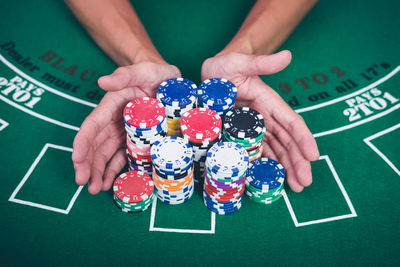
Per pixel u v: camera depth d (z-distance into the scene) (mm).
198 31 730
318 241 492
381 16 758
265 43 675
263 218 514
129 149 537
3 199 519
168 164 493
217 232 500
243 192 534
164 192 516
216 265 471
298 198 533
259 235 498
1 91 634
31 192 527
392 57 698
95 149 546
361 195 536
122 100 565
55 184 536
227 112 558
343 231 501
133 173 532
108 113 547
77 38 714
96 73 669
